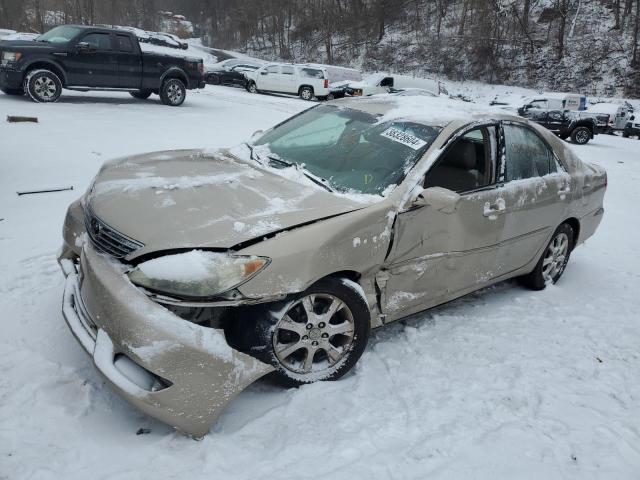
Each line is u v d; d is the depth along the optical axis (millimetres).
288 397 2850
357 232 2902
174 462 2375
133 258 2553
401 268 3248
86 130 9953
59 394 2775
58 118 10930
